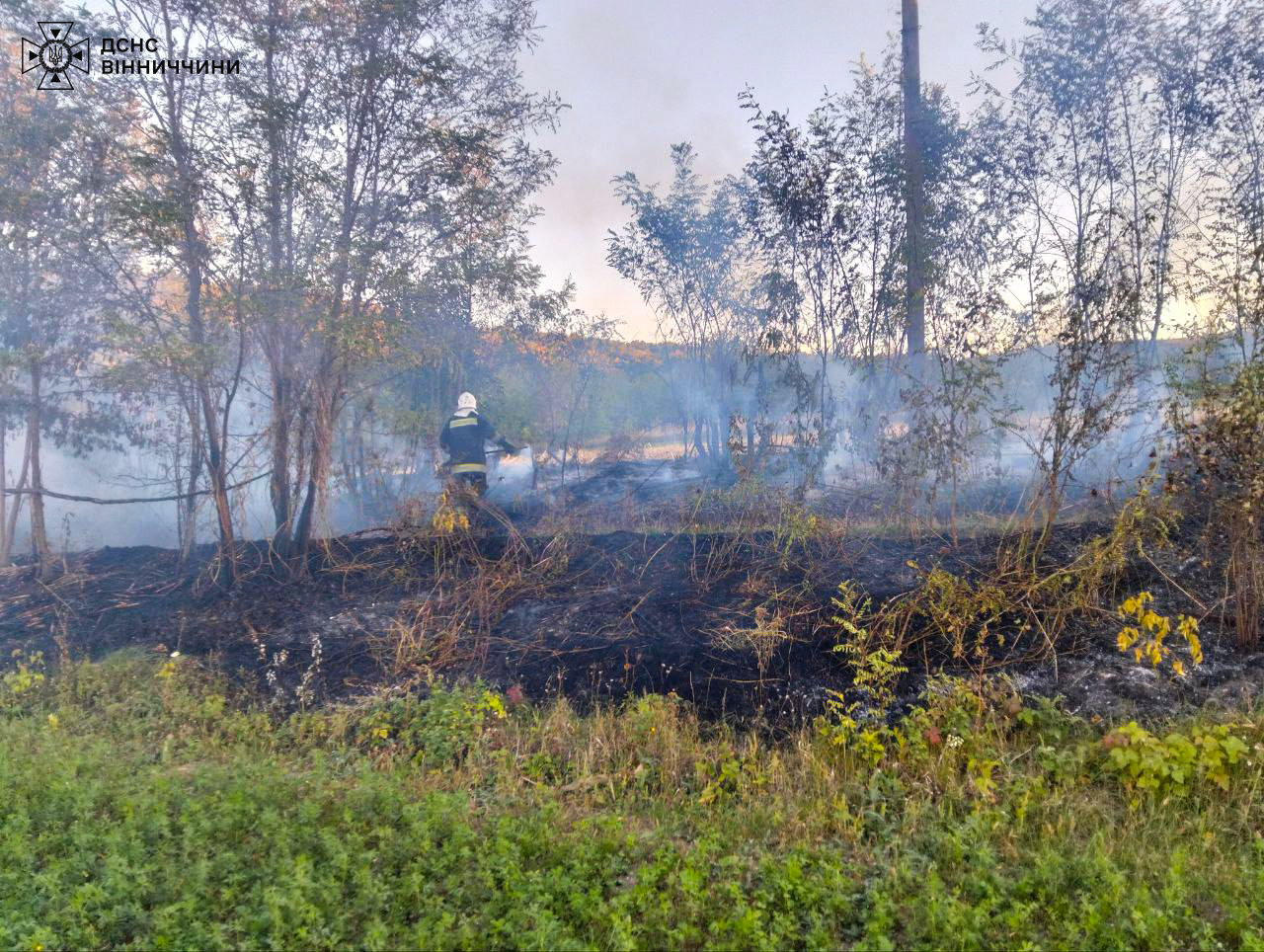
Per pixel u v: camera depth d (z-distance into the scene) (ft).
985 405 22.88
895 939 9.98
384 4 22.09
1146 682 16.05
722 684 17.84
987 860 11.14
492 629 20.83
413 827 11.80
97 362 25.98
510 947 9.66
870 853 11.94
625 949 9.28
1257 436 15.84
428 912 10.21
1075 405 20.30
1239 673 15.94
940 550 21.40
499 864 11.14
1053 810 12.62
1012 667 17.03
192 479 24.61
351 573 23.86
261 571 23.80
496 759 15.33
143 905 10.47
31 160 22.77
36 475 24.73
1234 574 17.24
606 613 20.81
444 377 31.53
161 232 20.90
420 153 23.85
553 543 23.82
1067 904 10.30
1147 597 15.05
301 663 19.61
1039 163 25.91
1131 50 25.14
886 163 25.50
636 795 14.28
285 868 10.74
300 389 23.76
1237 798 12.57
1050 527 20.10
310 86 23.12
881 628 18.33
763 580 21.11
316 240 22.76
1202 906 10.48
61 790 12.69
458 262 25.25
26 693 18.51
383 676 18.99
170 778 13.53
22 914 10.00
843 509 25.20
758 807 13.37
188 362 21.08
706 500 26.71
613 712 17.20
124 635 21.13
